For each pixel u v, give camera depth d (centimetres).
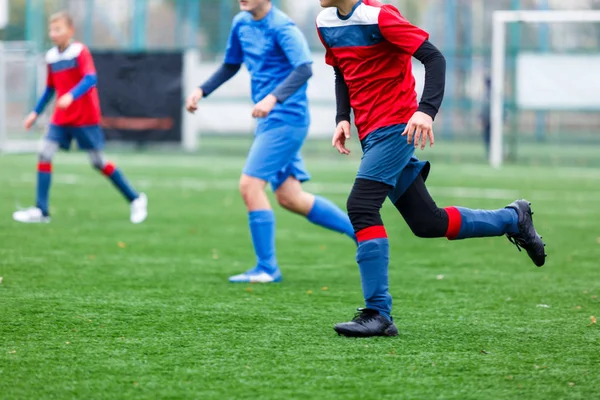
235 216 2628
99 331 1145
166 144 5434
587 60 5025
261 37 1577
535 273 1700
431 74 1070
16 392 878
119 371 957
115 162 4869
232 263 1781
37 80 6078
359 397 870
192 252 1920
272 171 1586
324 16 1145
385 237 1137
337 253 1956
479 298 1437
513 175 4306
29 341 1088
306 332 1158
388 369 976
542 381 931
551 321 1250
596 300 1421
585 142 7362
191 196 3192
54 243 1992
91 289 1451
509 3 6894
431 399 867
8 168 4350
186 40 6712
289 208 1662
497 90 4953
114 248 1945
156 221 2473
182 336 1125
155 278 1580
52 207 2759
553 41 6662
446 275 1673
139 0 6731
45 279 1536
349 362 1004
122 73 5419
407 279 1625
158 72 5403
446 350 1067
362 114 1144
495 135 5000
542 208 2900
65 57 2305
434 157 5638
